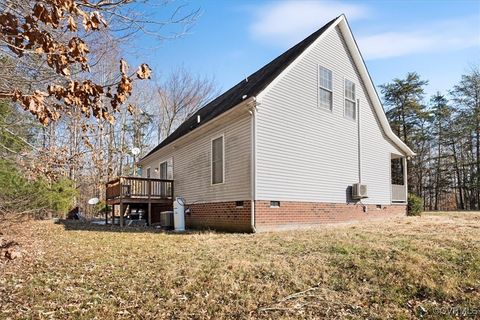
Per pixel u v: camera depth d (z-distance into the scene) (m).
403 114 33.84
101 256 6.94
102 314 4.01
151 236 10.05
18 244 8.57
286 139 11.10
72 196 17.92
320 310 4.02
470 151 32.25
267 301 4.30
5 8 2.84
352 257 5.67
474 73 31.17
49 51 2.58
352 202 13.26
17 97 2.50
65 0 2.38
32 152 5.72
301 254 6.12
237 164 11.02
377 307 4.08
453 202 35.00
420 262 5.25
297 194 11.20
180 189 15.40
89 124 5.37
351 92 13.90
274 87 10.89
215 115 12.68
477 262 5.15
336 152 12.83
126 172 29.86
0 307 4.18
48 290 4.81
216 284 4.82
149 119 32.56
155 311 4.12
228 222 11.34
